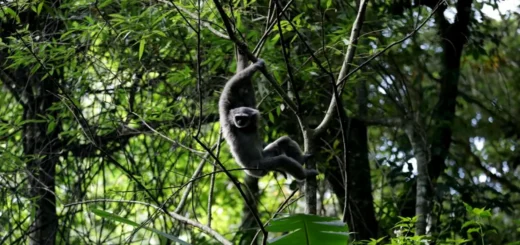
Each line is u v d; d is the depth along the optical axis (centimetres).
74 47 1025
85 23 1107
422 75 1434
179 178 1398
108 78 1206
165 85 1224
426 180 1173
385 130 1476
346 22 1091
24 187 1218
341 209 1338
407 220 720
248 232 1362
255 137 991
